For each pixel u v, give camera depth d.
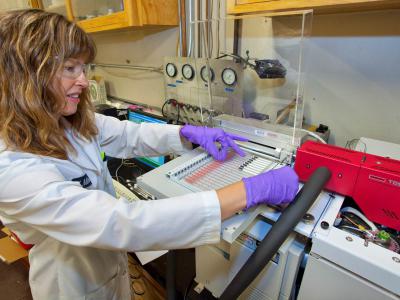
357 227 0.70
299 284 0.79
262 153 0.93
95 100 2.16
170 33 1.63
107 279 0.91
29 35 0.56
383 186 0.65
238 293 0.62
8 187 0.53
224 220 0.63
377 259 0.54
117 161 1.69
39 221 0.55
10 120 0.61
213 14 1.37
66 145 0.76
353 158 0.72
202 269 1.07
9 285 1.61
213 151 0.91
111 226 0.52
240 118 1.13
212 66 1.25
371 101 1.05
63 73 0.63
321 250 0.61
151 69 1.85
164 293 1.37
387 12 0.92
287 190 0.65
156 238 0.54
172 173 0.82
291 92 1.02
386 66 0.98
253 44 1.20
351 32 1.01
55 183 0.55
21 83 0.58
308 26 0.90
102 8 1.68
